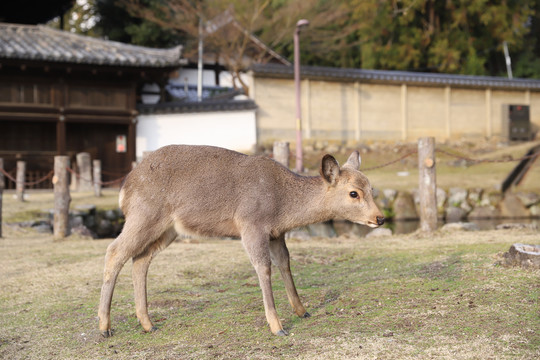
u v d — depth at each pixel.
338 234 13.63
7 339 4.28
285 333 3.83
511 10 30.62
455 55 30.03
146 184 4.17
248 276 6.13
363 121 25.39
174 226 4.26
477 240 7.34
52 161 19.67
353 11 29.73
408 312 4.04
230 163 4.24
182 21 26.42
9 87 18.52
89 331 4.32
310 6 25.81
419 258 6.11
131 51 20.02
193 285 5.78
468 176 20.03
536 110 28.45
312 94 24.47
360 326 3.83
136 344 3.96
